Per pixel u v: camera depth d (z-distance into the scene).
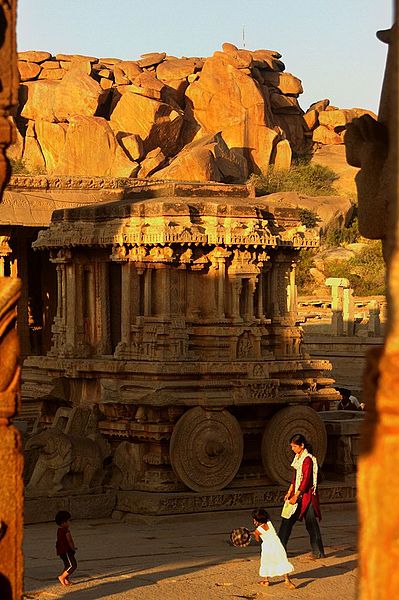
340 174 172.50
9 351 9.85
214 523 33.47
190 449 34.16
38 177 71.94
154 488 34.12
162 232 35.56
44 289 62.34
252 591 24.33
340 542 30.69
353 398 44.91
